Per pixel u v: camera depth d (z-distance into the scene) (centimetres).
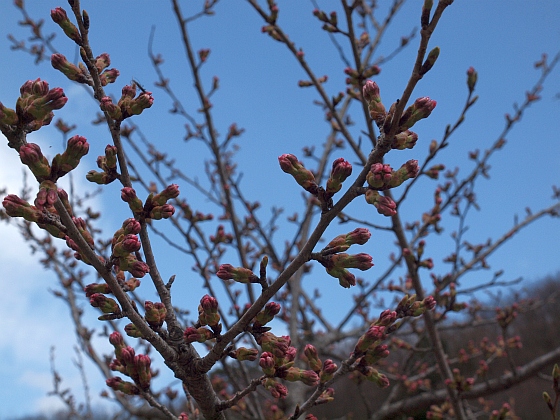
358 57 64
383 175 29
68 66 33
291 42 71
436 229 74
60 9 33
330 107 70
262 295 32
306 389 79
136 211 34
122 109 34
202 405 35
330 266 31
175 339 34
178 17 79
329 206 30
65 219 29
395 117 29
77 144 28
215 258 79
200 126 97
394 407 89
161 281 35
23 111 28
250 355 33
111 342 35
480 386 81
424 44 28
